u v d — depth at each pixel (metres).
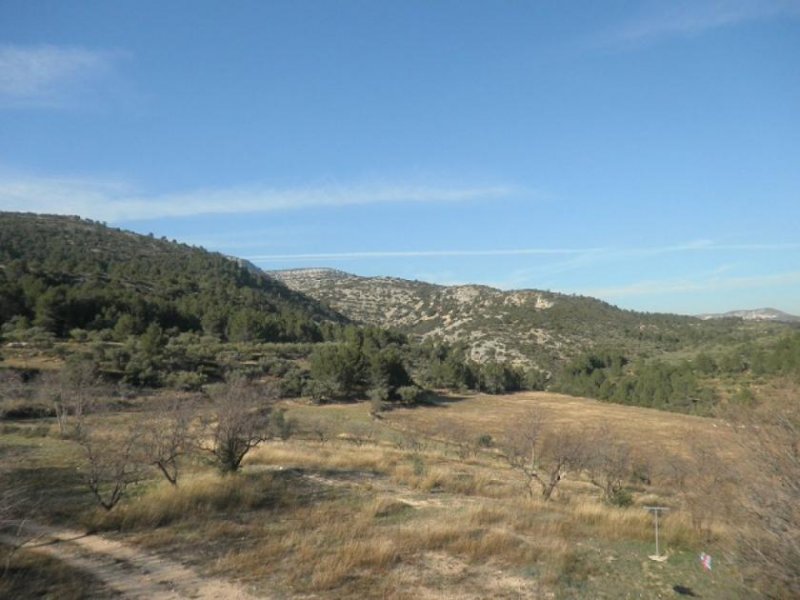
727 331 131.00
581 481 24.11
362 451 26.55
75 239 136.25
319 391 62.84
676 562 10.25
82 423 20.03
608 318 171.38
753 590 7.62
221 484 14.95
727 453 9.06
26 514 12.37
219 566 9.63
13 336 57.47
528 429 22.03
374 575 9.41
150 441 15.75
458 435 42.28
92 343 57.69
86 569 9.43
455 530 11.78
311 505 14.17
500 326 169.62
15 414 31.41
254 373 62.09
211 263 146.25
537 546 11.05
